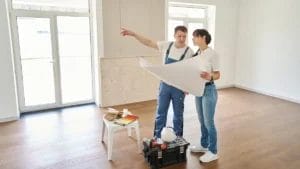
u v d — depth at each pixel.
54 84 4.34
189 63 2.16
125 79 4.62
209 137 2.60
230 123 3.72
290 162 2.59
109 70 4.43
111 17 4.27
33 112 4.18
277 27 5.08
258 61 5.60
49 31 4.13
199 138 3.17
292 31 4.81
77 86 4.58
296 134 3.31
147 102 4.83
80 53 4.49
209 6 5.71
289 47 4.90
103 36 4.27
